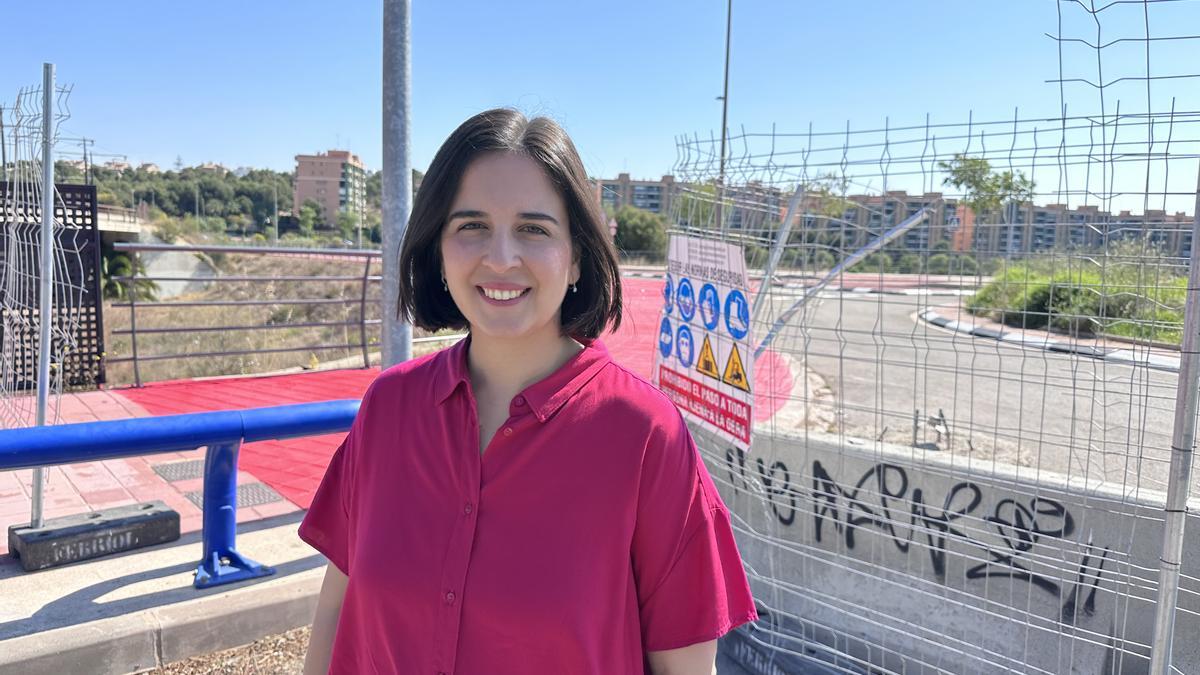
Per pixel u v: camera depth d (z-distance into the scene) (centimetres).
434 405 137
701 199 379
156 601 319
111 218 3003
